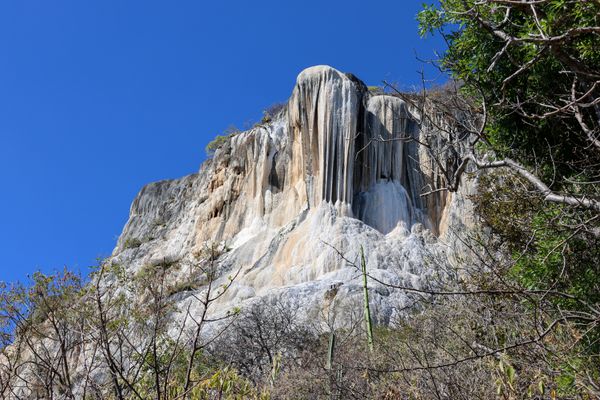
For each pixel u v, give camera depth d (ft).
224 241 124.77
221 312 79.25
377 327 59.77
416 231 108.06
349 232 103.40
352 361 35.37
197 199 148.05
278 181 125.08
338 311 74.33
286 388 34.30
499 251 33.32
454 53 29.71
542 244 26.58
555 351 21.02
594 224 25.25
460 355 25.84
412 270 96.89
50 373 23.48
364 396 29.37
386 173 114.62
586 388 18.65
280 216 119.03
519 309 26.78
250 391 25.11
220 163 139.95
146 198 183.73
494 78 29.25
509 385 20.74
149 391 23.91
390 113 115.75
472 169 97.81
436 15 28.68
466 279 35.58
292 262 103.86
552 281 25.58
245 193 129.90
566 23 23.75
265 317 62.59
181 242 139.03
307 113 117.39
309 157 116.16
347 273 92.68
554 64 27.07
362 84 123.03
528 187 30.27
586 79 21.70
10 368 24.23
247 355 56.03
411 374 26.58
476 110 25.79
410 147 117.19
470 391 23.61
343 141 112.16
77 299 24.98
